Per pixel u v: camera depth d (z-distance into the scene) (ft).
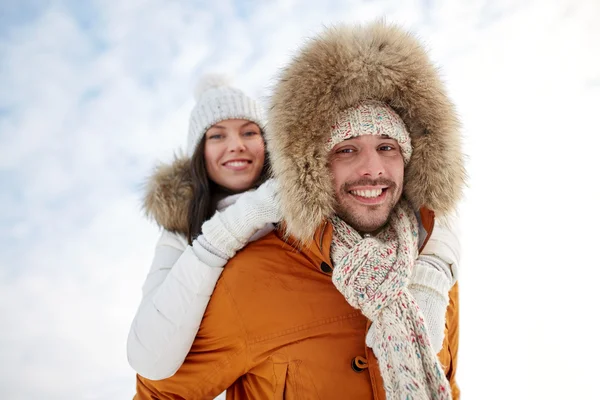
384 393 3.90
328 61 4.24
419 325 3.92
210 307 4.45
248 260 4.50
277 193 4.42
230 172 6.47
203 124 6.55
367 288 4.01
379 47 4.39
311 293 4.34
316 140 4.25
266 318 4.26
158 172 6.39
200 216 6.14
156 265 5.61
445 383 3.76
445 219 4.79
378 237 4.54
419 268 4.33
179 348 4.31
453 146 4.54
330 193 4.29
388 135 4.27
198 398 4.51
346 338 4.17
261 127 6.73
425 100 4.44
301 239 4.33
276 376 4.16
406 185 4.71
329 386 4.01
